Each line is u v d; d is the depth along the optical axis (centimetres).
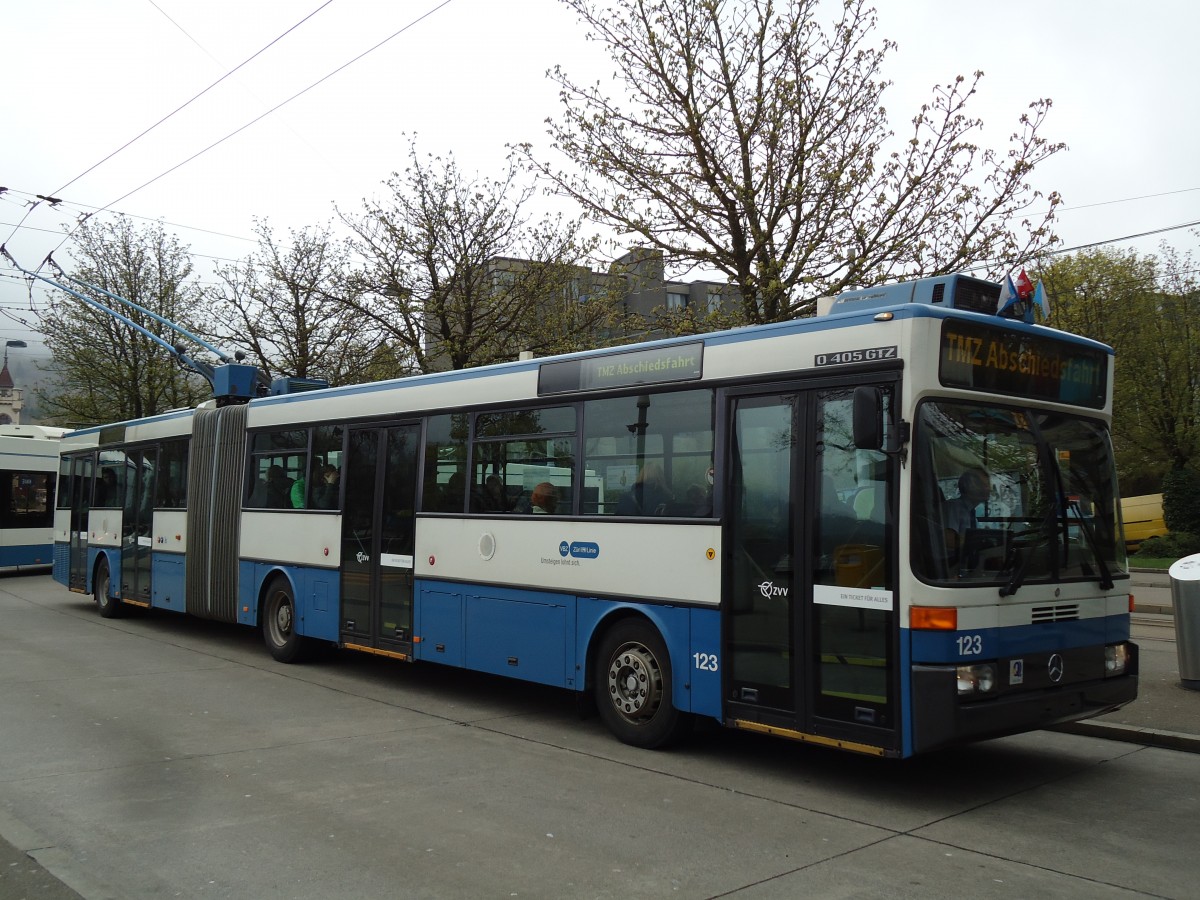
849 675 618
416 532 981
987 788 657
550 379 862
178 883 473
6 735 784
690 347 746
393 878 481
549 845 532
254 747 756
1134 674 701
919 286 698
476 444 929
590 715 895
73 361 3272
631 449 782
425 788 644
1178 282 3067
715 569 704
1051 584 645
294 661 1173
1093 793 645
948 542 600
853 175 1316
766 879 483
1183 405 3034
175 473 1432
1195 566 945
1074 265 3161
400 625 995
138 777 664
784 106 1328
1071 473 689
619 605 773
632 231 1422
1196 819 589
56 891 461
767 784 664
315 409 1151
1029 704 612
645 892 465
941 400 620
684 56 1365
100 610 1652
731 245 1403
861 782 671
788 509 664
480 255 2017
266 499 1223
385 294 2042
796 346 674
